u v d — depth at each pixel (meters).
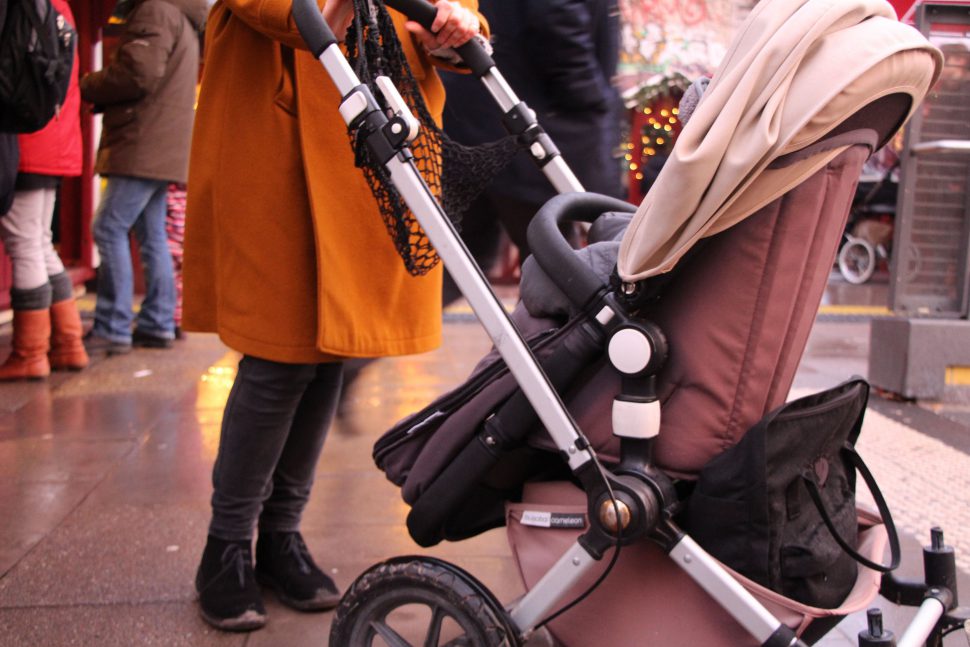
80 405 4.54
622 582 1.86
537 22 2.98
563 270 1.83
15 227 4.80
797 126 1.57
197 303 2.45
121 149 5.50
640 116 11.03
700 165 1.57
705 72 9.83
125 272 5.69
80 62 7.71
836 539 1.77
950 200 4.95
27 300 4.92
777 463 1.73
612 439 1.86
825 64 1.58
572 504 1.93
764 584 1.73
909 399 4.94
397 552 2.96
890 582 2.05
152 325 5.88
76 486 3.45
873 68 1.60
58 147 4.77
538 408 1.81
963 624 1.96
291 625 2.49
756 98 1.59
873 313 8.20
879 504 1.98
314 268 2.32
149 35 5.32
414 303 2.41
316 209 2.24
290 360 2.32
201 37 6.05
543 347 1.87
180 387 4.91
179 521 3.12
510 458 2.07
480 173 2.30
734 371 1.76
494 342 1.84
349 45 2.14
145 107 5.46
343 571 2.81
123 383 4.97
